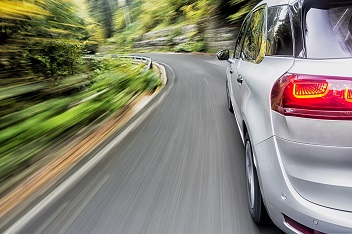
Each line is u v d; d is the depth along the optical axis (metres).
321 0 1.76
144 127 5.40
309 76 1.55
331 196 1.54
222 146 3.98
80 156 4.27
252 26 3.25
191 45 28.88
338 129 1.49
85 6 8.82
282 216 1.76
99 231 2.38
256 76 2.29
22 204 3.00
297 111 1.58
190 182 3.03
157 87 10.54
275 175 1.74
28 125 4.84
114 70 13.38
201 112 6.02
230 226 2.28
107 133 5.37
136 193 2.92
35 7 5.78
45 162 4.18
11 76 6.48
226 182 2.97
